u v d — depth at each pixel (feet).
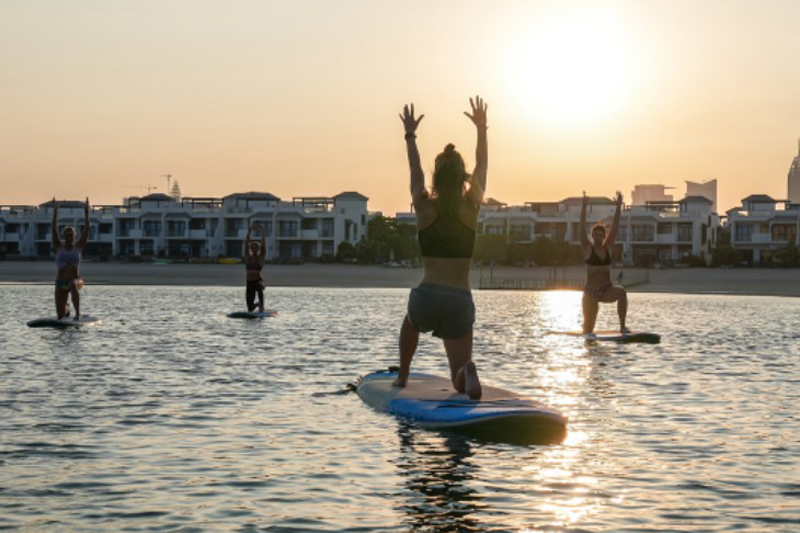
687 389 44.21
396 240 397.60
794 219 390.42
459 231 36.06
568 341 70.74
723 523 22.30
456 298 36.22
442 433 32.55
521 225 417.69
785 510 23.41
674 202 426.92
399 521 22.41
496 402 35.06
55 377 45.88
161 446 30.27
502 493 24.86
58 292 80.48
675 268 345.10
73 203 441.68
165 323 85.40
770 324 96.22
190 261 373.20
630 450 30.14
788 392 43.34
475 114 36.94
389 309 118.11
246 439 31.48
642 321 102.68
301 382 45.34
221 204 433.48
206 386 43.52
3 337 67.82
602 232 72.69
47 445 30.19
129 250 428.56
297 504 23.81
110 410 36.70
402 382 39.83
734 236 400.67
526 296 191.11
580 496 24.62
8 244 440.86
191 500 24.11
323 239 407.85
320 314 104.94
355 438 31.68
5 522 22.12
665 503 24.02
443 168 35.83
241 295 163.53
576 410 37.91
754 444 31.17
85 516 22.66
